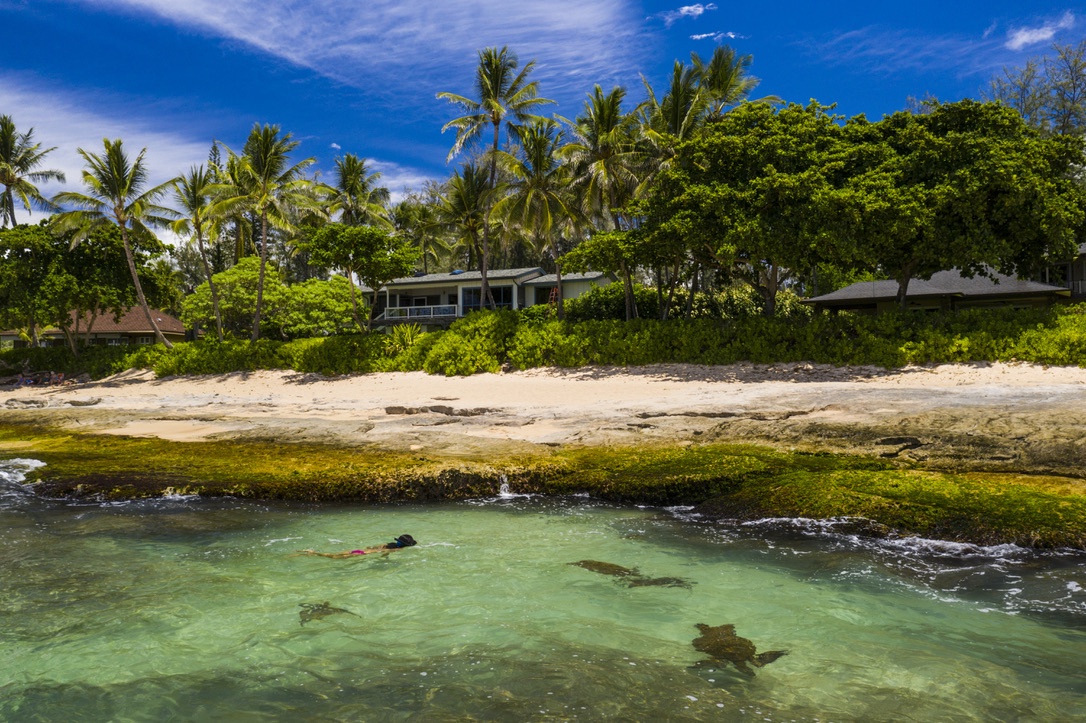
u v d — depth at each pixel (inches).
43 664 181.8
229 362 1336.1
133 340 2229.3
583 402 746.8
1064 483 321.4
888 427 441.7
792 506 319.0
